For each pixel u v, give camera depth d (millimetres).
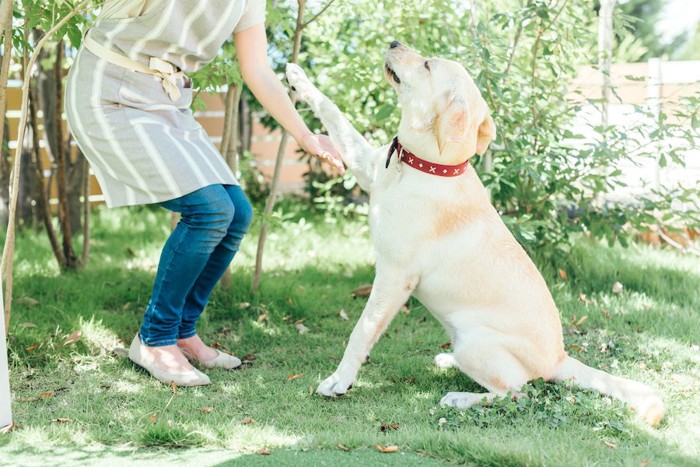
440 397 2867
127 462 2193
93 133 2727
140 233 6043
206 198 2779
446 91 2744
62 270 4641
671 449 2338
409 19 4645
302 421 2576
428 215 2822
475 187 2918
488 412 2621
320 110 3266
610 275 4645
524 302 2822
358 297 4391
